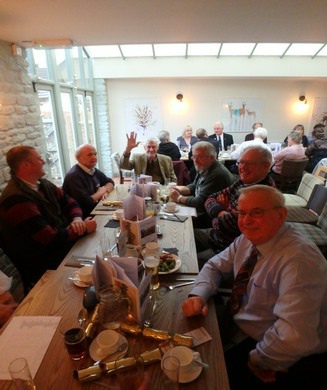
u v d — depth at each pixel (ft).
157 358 2.56
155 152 9.98
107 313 2.90
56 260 5.83
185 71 18.45
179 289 3.65
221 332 3.78
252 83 20.61
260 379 3.16
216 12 6.61
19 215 5.30
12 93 8.03
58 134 12.53
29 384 2.25
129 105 20.72
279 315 2.95
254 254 3.61
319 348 3.18
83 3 5.69
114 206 7.01
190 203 7.39
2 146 7.48
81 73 16.43
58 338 2.85
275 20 7.34
